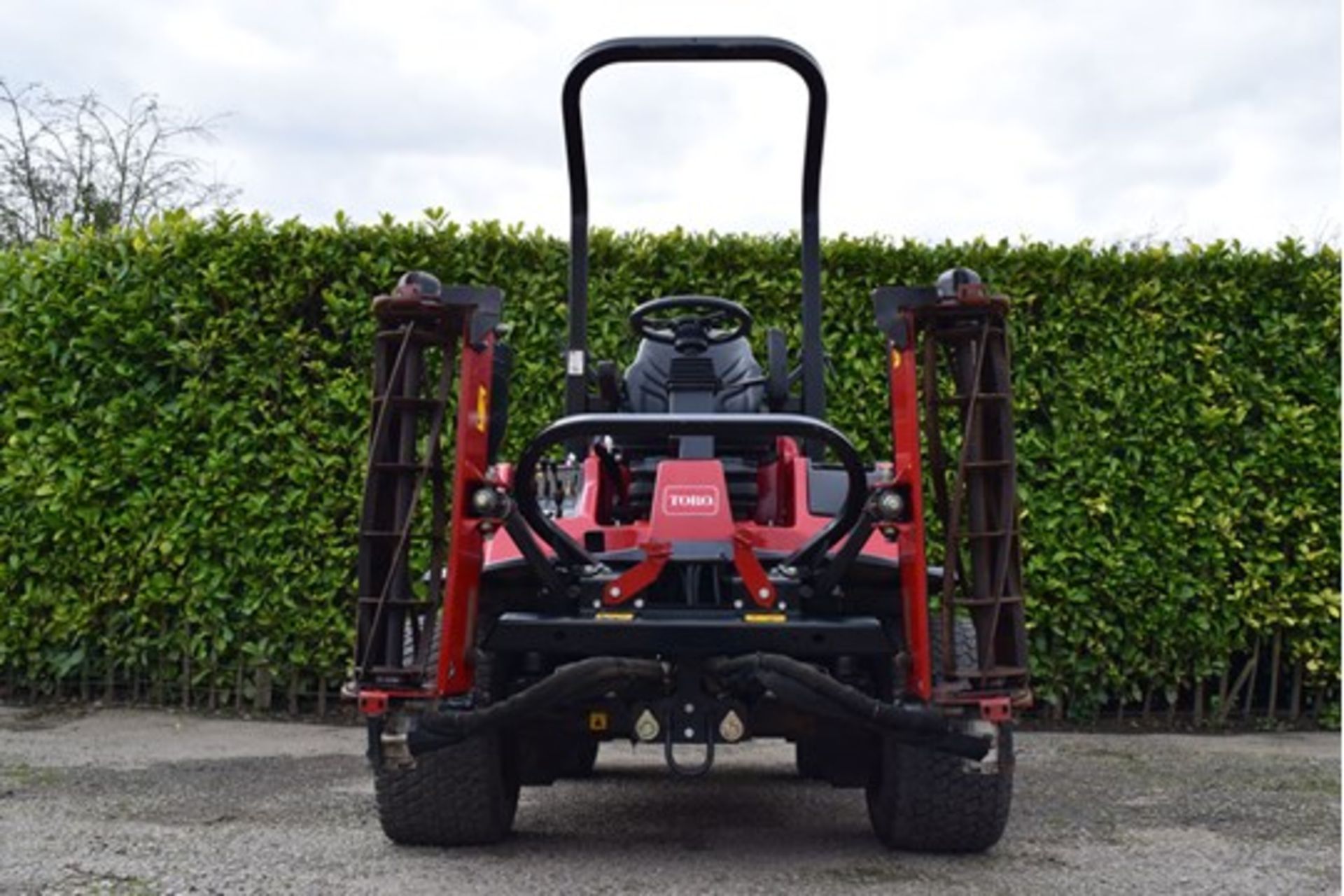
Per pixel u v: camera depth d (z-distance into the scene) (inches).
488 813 187.9
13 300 329.4
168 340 324.5
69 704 333.7
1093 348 329.4
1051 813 226.5
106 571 325.7
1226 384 328.8
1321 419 331.0
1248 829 214.2
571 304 217.6
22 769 255.9
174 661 329.4
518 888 171.6
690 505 176.9
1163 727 332.5
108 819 212.2
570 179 217.3
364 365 324.5
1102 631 326.3
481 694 182.9
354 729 313.3
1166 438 327.9
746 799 241.9
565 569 178.5
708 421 169.6
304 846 194.7
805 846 199.0
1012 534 167.5
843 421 325.7
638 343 327.3
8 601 329.4
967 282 168.6
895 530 171.6
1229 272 331.3
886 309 170.4
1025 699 166.6
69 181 567.5
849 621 172.7
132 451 321.4
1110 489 325.4
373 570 170.7
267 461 319.9
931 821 185.3
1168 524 327.3
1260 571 327.6
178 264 326.3
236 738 297.6
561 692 165.8
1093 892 172.9
